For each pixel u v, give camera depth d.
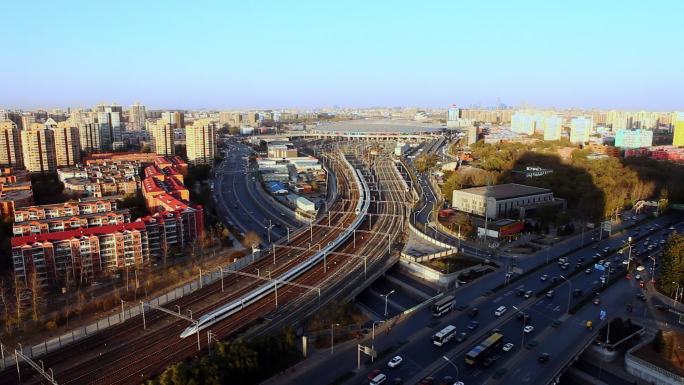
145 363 162.12
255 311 199.75
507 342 172.50
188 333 179.62
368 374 153.62
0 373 157.88
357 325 190.62
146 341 176.75
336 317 191.25
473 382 148.25
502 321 189.50
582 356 174.38
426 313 198.50
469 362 156.62
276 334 163.25
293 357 159.62
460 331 181.62
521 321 189.38
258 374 149.00
